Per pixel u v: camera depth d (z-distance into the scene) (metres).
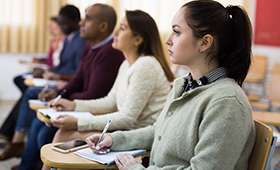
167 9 5.84
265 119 2.14
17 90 5.96
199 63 1.17
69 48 3.54
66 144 1.37
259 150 1.13
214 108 1.05
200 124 1.07
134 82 1.76
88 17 2.40
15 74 5.89
